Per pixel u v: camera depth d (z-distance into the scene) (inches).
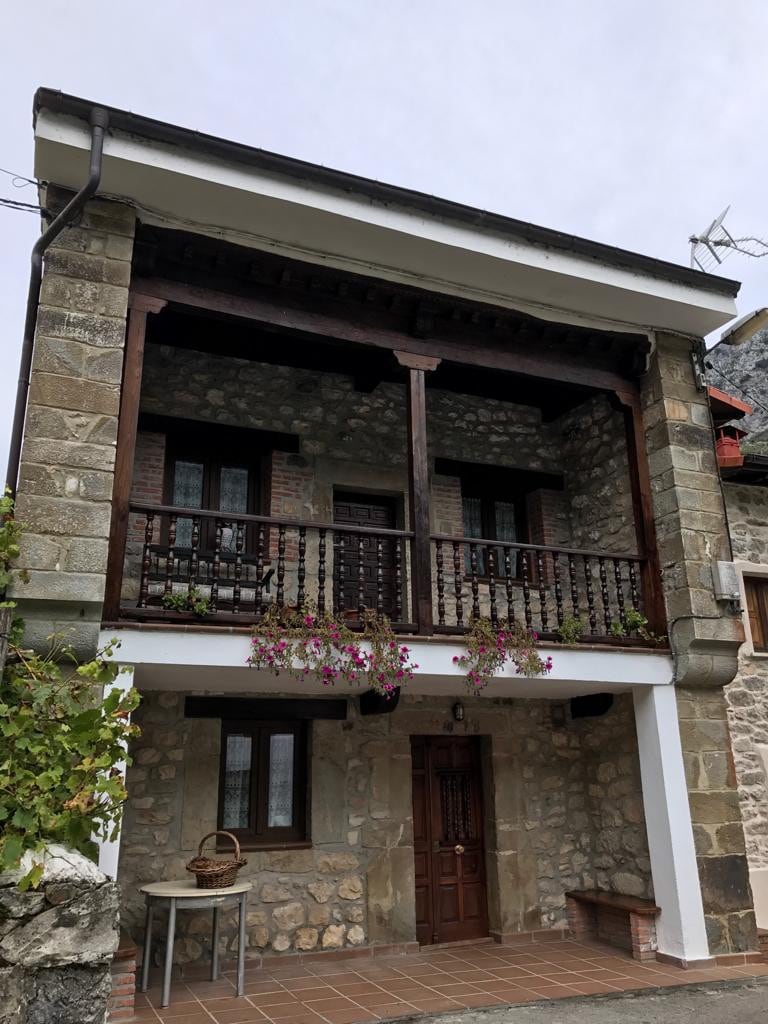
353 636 197.2
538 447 313.4
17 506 173.0
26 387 192.1
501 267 230.1
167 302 206.1
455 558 222.8
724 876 227.1
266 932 226.1
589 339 259.0
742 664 276.2
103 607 177.9
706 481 254.8
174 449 263.3
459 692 250.2
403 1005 187.8
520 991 199.3
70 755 152.8
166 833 223.5
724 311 257.1
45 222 195.6
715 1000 189.0
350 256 222.5
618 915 248.1
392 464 285.3
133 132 189.2
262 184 200.4
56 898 133.0
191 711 233.8
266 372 275.7
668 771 230.2
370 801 247.6
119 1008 171.9
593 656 227.8
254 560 219.9
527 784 270.8
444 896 258.5
